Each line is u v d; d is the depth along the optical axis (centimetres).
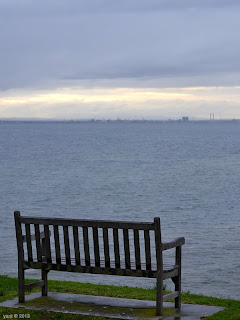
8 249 2275
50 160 9656
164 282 1630
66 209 4075
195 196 4828
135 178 6538
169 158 10144
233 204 4247
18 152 12106
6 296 884
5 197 4769
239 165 8400
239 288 1678
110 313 765
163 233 2820
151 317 742
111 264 782
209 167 8056
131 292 939
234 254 2242
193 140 19150
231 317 740
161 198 4703
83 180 6328
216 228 3020
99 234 2552
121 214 3812
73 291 935
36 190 5309
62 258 829
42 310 786
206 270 1941
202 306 811
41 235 822
